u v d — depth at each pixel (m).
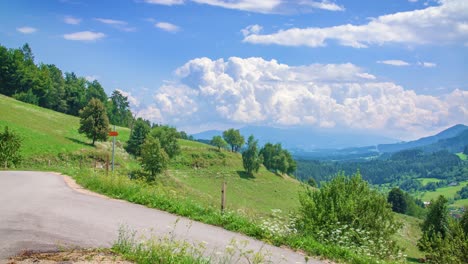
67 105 154.75
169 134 103.44
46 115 107.00
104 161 78.38
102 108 89.56
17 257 7.45
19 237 9.02
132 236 10.20
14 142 50.69
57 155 72.69
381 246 14.60
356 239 14.99
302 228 14.88
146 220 13.38
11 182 25.45
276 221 14.11
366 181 18.55
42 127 90.69
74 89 159.25
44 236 9.35
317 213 16.14
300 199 17.20
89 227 11.05
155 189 19.39
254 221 14.55
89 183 23.17
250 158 132.38
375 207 16.97
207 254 9.51
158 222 13.21
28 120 93.19
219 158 138.00
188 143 146.12
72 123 107.44
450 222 21.70
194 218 14.98
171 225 12.87
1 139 50.34
